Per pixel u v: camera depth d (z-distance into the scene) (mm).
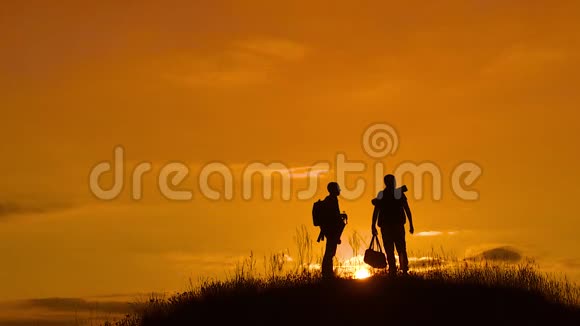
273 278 40219
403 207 40156
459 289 37844
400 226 39938
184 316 37531
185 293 39625
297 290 38531
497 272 39438
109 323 38438
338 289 38312
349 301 36875
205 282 40031
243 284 39531
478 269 39781
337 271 40312
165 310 38562
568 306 36781
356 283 39125
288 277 40156
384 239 39906
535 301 37062
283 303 37219
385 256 39969
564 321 35094
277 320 35625
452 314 35281
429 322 34656
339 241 39938
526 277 38688
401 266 40031
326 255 39812
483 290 37875
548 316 35562
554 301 37219
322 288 38500
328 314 35656
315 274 40125
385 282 38969
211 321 36562
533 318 35250
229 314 36938
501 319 34938
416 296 37156
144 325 37812
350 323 34688
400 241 39844
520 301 36906
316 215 40125
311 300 37250
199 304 38469
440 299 36781
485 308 35969
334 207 40125
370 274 40250
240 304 37812
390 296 37250
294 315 35906
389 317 35156
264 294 38562
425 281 38781
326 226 39938
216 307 37875
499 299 36812
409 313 35438
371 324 34562
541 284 38281
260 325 35344
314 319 35312
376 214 40156
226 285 39656
